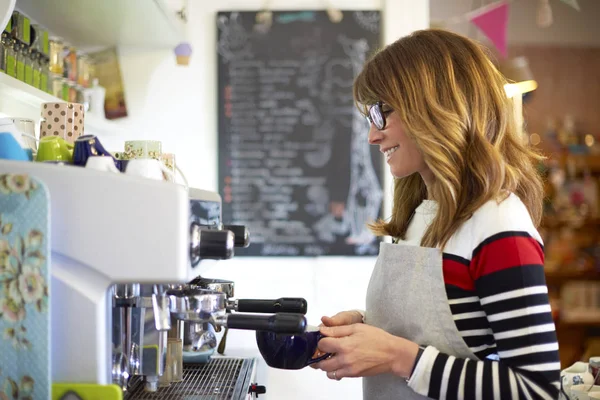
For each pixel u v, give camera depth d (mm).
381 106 1150
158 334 989
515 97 1495
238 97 2631
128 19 2104
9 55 1472
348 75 2627
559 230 3482
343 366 1028
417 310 1093
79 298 825
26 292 797
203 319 954
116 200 826
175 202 822
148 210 824
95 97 2225
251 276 2629
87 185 829
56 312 828
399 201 1353
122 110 2559
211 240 898
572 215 3434
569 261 3465
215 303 961
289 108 2631
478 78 1104
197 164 2629
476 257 1022
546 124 3406
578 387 1311
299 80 2627
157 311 933
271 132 2633
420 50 1134
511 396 938
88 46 2543
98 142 960
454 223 1061
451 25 2836
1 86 1349
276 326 937
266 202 2641
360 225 2637
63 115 1177
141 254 823
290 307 1155
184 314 951
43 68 1737
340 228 2639
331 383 2125
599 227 3490
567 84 3371
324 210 2643
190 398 1004
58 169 832
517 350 951
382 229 1386
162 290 941
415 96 1099
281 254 2635
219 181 2629
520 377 941
